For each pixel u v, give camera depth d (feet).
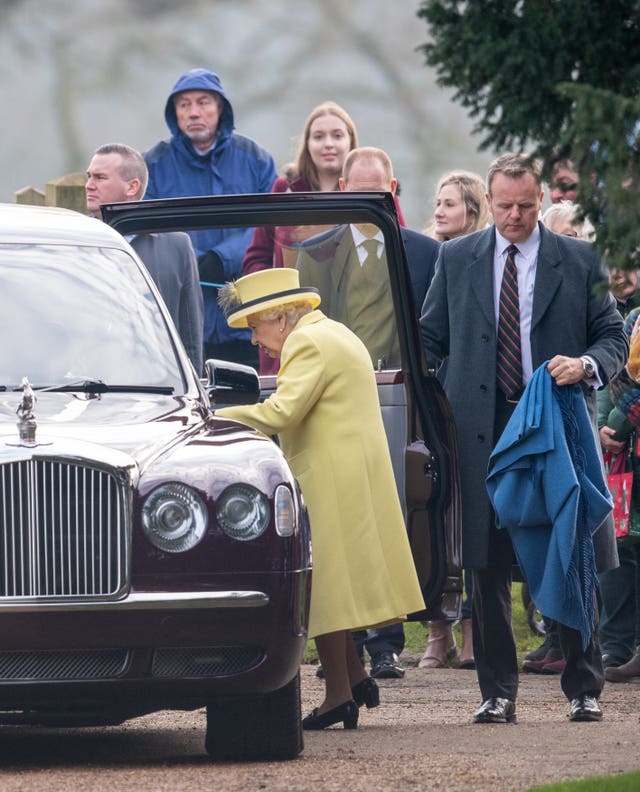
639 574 125.08
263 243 113.50
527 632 143.43
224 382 92.07
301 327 96.48
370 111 480.23
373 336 104.47
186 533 79.00
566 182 75.05
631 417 119.03
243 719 82.33
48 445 79.10
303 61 485.97
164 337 94.68
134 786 73.56
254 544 79.51
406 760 82.53
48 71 487.61
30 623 77.30
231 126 155.02
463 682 122.31
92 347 92.17
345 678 96.99
